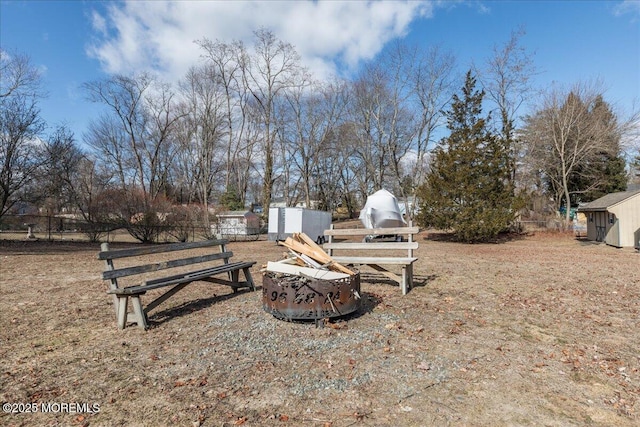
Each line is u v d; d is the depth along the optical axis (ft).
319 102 126.21
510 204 64.23
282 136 128.67
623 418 8.39
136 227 68.74
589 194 95.55
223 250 20.76
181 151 151.43
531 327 14.88
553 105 82.94
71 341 13.41
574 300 19.48
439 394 9.49
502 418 8.39
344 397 9.33
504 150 68.69
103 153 137.80
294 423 8.23
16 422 8.30
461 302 18.84
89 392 9.66
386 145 116.37
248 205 165.17
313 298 14.49
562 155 80.23
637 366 11.17
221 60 124.47
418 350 12.34
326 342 12.92
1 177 57.98
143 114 135.74
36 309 17.76
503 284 23.77
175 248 17.75
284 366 11.10
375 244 22.36
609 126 80.12
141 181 132.87
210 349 12.48
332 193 164.76
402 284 20.40
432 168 75.05
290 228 63.46
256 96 121.39
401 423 8.21
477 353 12.14
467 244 62.85
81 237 70.33
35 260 38.63
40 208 79.36
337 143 132.57
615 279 25.75
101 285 23.93
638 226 52.90
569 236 70.90
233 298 19.54
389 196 64.64
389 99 112.68
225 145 137.59
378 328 14.43
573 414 8.57
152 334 14.10
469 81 79.00
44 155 63.26
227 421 8.32
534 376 10.50
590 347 12.72
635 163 109.70
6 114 58.54
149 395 9.50
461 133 68.59
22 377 10.51
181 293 20.99
